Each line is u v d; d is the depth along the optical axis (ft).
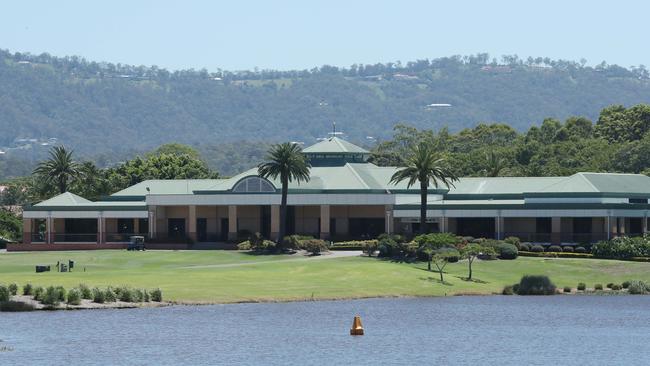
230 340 625.41
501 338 650.02
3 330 640.17
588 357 593.01
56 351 581.12
